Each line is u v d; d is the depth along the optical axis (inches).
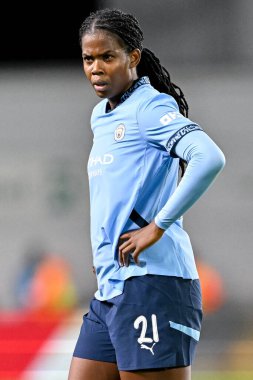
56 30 2129.7
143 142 477.4
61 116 1929.1
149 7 1911.9
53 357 895.1
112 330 484.1
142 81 494.0
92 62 487.8
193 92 1900.8
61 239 1833.2
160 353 474.0
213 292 1701.5
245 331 1530.5
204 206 1845.5
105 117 494.6
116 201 481.1
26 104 1936.5
